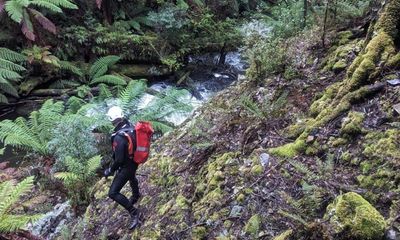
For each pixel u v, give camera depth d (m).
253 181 3.32
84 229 4.47
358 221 2.43
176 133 5.35
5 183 4.34
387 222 2.41
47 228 5.04
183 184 3.99
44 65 9.50
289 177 3.18
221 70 11.16
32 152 7.28
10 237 3.84
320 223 2.58
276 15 7.71
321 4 5.68
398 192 2.58
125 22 11.23
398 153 2.82
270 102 4.33
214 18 12.80
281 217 2.89
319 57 4.52
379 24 3.76
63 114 8.28
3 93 9.13
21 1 8.88
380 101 3.26
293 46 4.95
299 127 3.67
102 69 9.91
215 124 4.64
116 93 9.66
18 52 9.71
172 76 10.95
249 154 3.74
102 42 10.41
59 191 5.80
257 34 5.25
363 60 3.62
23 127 7.27
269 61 4.71
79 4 11.02
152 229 3.68
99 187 5.20
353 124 3.21
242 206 3.19
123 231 4.03
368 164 2.90
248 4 13.39
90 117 7.00
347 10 4.76
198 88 10.42
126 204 3.97
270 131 3.88
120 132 3.89
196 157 4.25
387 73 3.45
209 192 3.54
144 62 10.86
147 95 9.47
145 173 4.73
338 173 2.98
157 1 11.64
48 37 10.00
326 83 4.11
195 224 3.35
